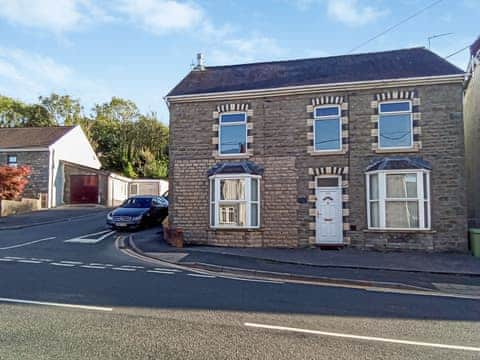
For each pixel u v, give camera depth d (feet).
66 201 112.16
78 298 25.38
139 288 28.73
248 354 16.63
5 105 173.78
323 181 53.52
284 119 54.80
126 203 72.79
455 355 17.08
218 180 55.01
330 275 35.42
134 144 169.89
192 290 28.53
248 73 61.98
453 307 25.50
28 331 18.97
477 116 57.72
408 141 50.85
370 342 18.51
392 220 49.88
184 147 57.47
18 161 105.19
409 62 55.52
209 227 55.06
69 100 184.03
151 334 18.86
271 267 38.88
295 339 18.63
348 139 52.49
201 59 66.90
